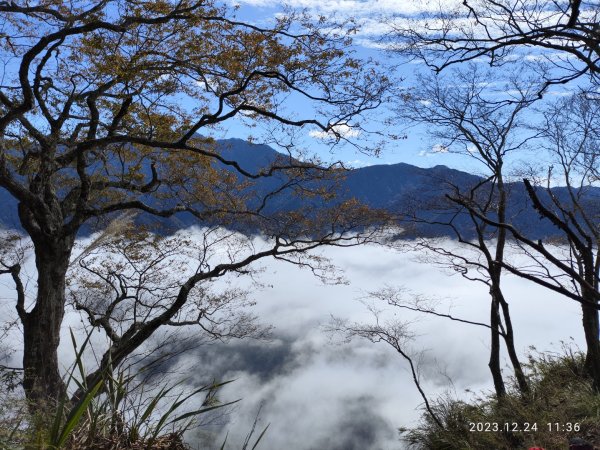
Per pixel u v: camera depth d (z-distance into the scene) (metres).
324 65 13.61
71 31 11.96
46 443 2.53
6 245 14.73
